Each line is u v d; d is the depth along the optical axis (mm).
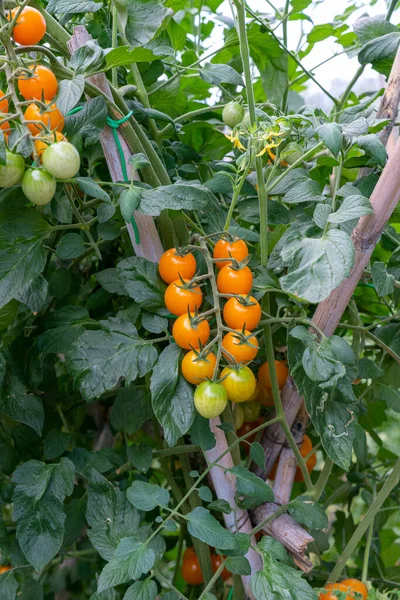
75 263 1271
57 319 1033
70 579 1528
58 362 1708
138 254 979
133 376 891
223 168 1207
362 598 1011
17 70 734
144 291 922
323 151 1256
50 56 823
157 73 1192
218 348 831
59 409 1296
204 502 1206
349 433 891
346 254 741
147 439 1620
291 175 1097
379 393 1263
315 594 834
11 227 886
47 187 738
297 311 1048
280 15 1327
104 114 880
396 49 1089
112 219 1065
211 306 980
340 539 1499
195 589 1363
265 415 1195
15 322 1198
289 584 837
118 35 1059
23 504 936
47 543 917
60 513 939
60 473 966
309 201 1121
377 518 1438
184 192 840
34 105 783
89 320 1035
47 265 1283
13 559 1128
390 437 2289
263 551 893
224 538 802
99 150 1070
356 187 1056
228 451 957
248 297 830
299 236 804
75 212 985
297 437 1101
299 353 911
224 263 891
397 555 1731
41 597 1164
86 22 1215
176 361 863
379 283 954
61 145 721
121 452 1298
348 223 961
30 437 1201
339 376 820
